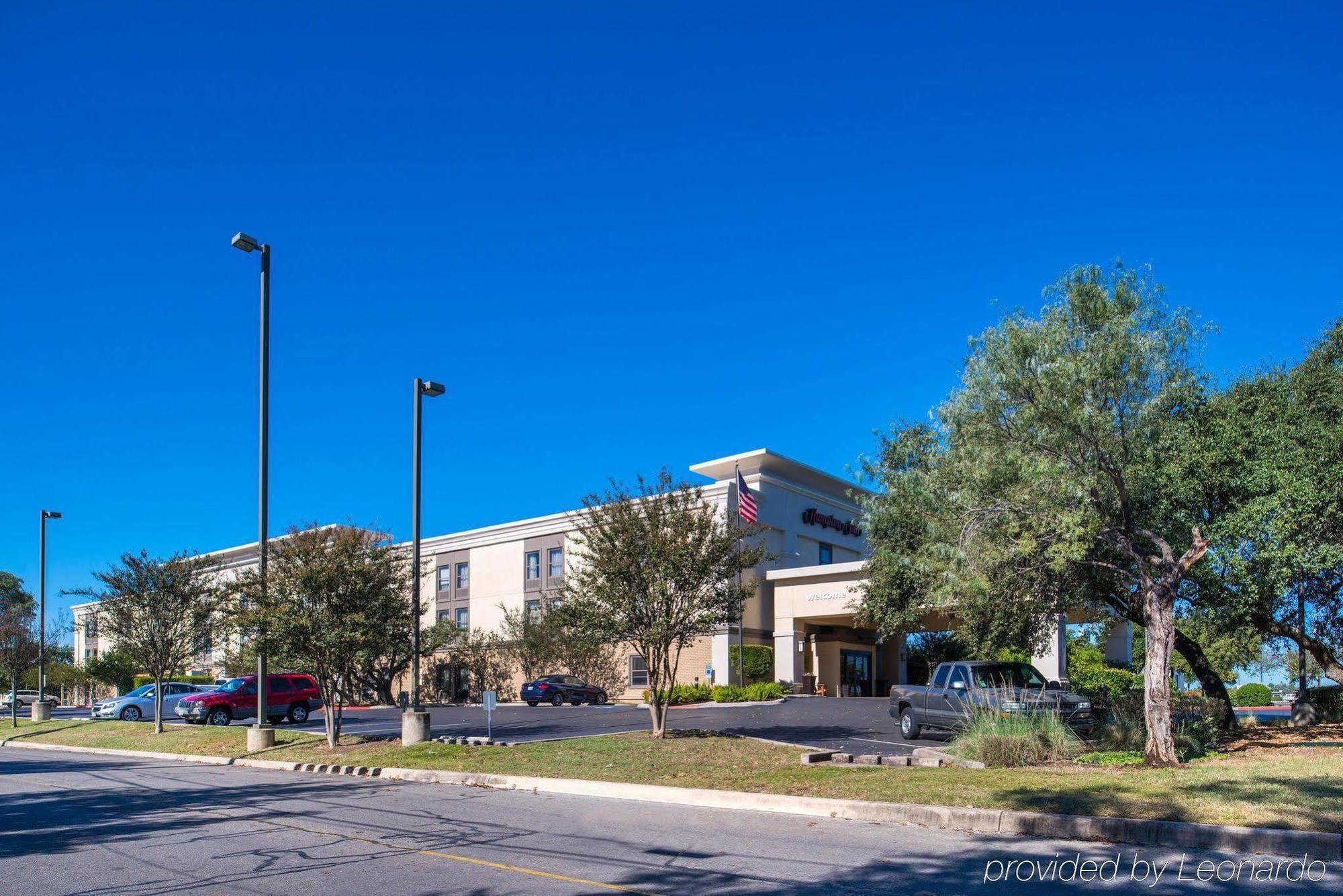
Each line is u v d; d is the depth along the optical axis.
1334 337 17.17
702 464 47.94
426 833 11.03
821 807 11.91
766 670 43.59
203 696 33.91
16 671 42.19
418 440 21.84
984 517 15.01
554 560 50.41
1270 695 45.00
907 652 48.72
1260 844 9.05
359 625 21.00
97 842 10.85
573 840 10.49
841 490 52.19
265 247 22.78
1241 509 15.62
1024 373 14.73
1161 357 15.14
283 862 9.43
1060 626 35.66
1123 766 13.59
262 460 22.44
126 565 29.11
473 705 46.00
